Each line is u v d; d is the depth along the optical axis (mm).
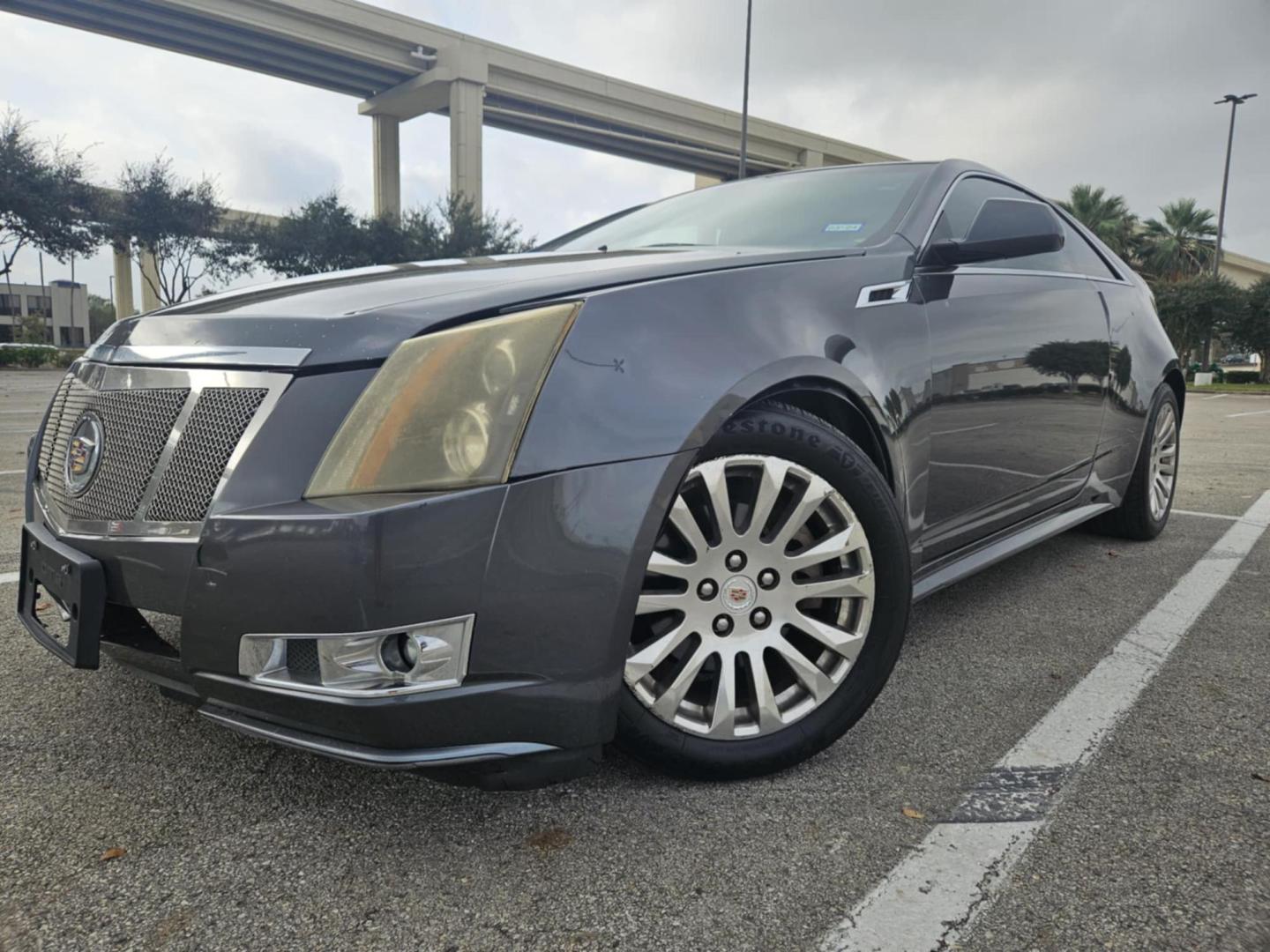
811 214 2559
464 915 1366
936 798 1711
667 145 46219
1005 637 2633
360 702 1382
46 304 84938
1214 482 5594
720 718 1723
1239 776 1788
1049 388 2738
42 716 2053
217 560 1457
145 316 1894
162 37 37344
